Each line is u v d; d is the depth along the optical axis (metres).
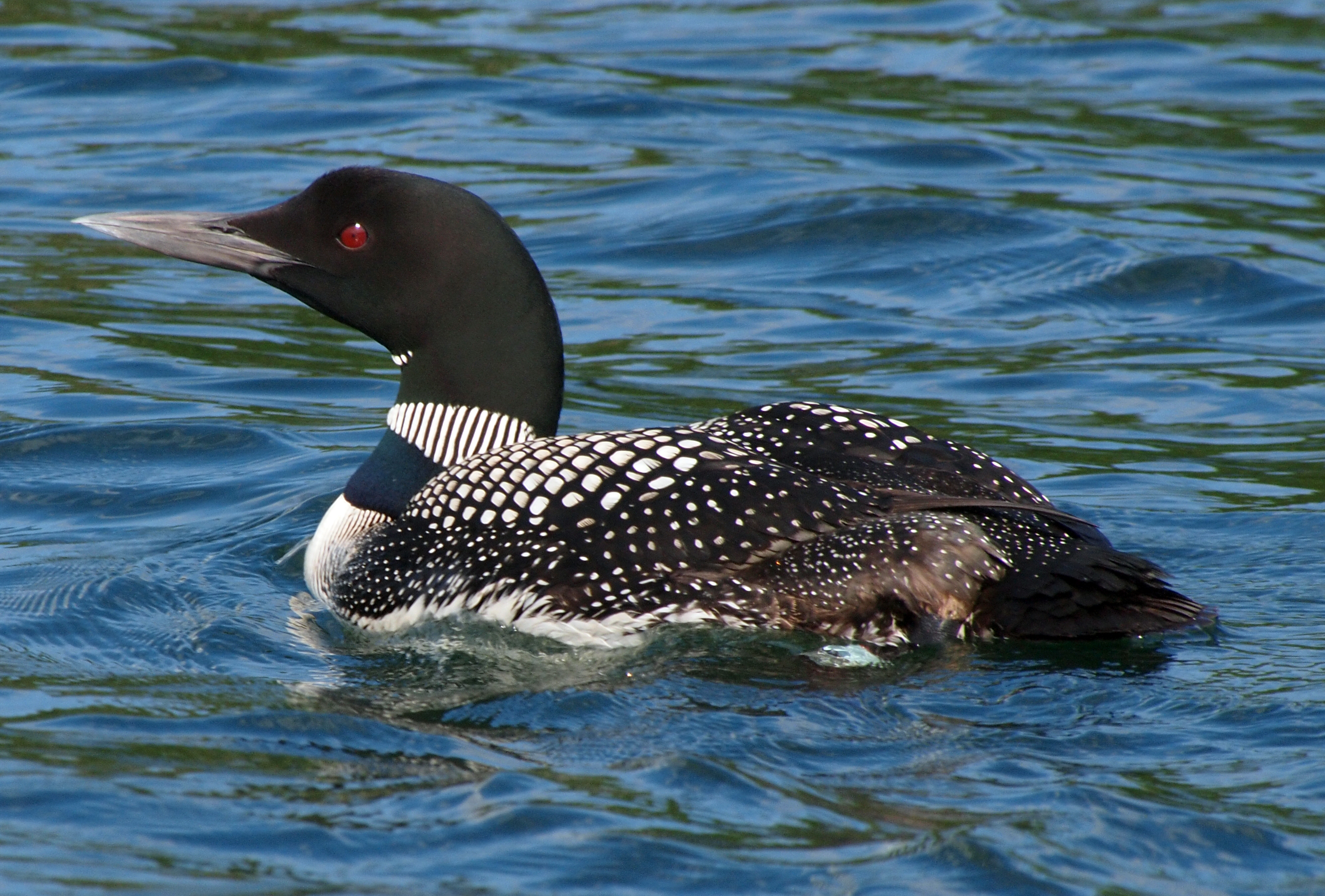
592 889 6.13
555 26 25.70
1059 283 16.14
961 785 7.03
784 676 8.27
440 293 9.66
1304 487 11.65
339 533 9.94
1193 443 12.63
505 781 7.03
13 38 24.11
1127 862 6.38
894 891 6.13
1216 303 15.65
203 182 18.45
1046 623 8.30
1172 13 26.06
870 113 21.47
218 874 6.19
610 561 8.72
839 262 16.80
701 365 14.34
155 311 15.97
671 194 18.55
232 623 9.40
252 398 13.85
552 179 19.00
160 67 22.83
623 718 7.77
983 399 13.60
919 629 8.41
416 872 6.23
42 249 17.11
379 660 8.82
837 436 9.27
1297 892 6.21
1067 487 11.75
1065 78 22.92
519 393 9.77
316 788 6.97
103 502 11.67
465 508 9.16
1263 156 19.67
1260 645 8.70
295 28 25.20
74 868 6.21
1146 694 8.00
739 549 8.61
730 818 6.70
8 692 8.16
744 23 25.91
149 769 7.16
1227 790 7.00
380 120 20.92
